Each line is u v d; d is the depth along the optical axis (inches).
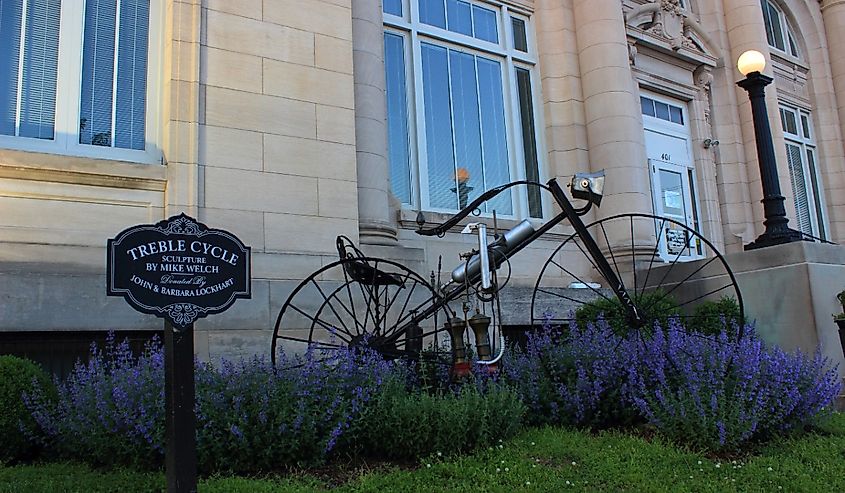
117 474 180.9
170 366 149.3
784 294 325.1
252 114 308.0
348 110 333.7
